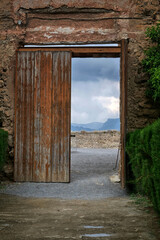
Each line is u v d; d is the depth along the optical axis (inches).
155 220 160.4
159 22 302.0
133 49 299.7
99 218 167.2
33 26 312.5
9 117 309.1
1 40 313.3
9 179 306.8
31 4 310.5
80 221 160.1
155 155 158.9
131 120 296.4
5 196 250.4
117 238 127.9
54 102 302.7
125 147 271.9
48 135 301.6
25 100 304.7
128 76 299.0
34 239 127.0
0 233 136.5
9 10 312.7
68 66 303.3
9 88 310.7
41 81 304.3
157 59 273.4
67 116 301.0
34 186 284.5
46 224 153.7
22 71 306.0
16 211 189.8
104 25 306.0
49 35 310.7
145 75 294.7
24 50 312.7
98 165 413.7
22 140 303.4
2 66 311.9
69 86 302.2
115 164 422.0
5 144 292.8
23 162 302.7
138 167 228.8
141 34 300.8
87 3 305.7
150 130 185.2
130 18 303.0
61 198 245.3
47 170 300.5
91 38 306.7
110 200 233.5
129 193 261.3
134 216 171.0
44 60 304.7
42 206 209.6
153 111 294.5
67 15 309.3
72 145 779.4
